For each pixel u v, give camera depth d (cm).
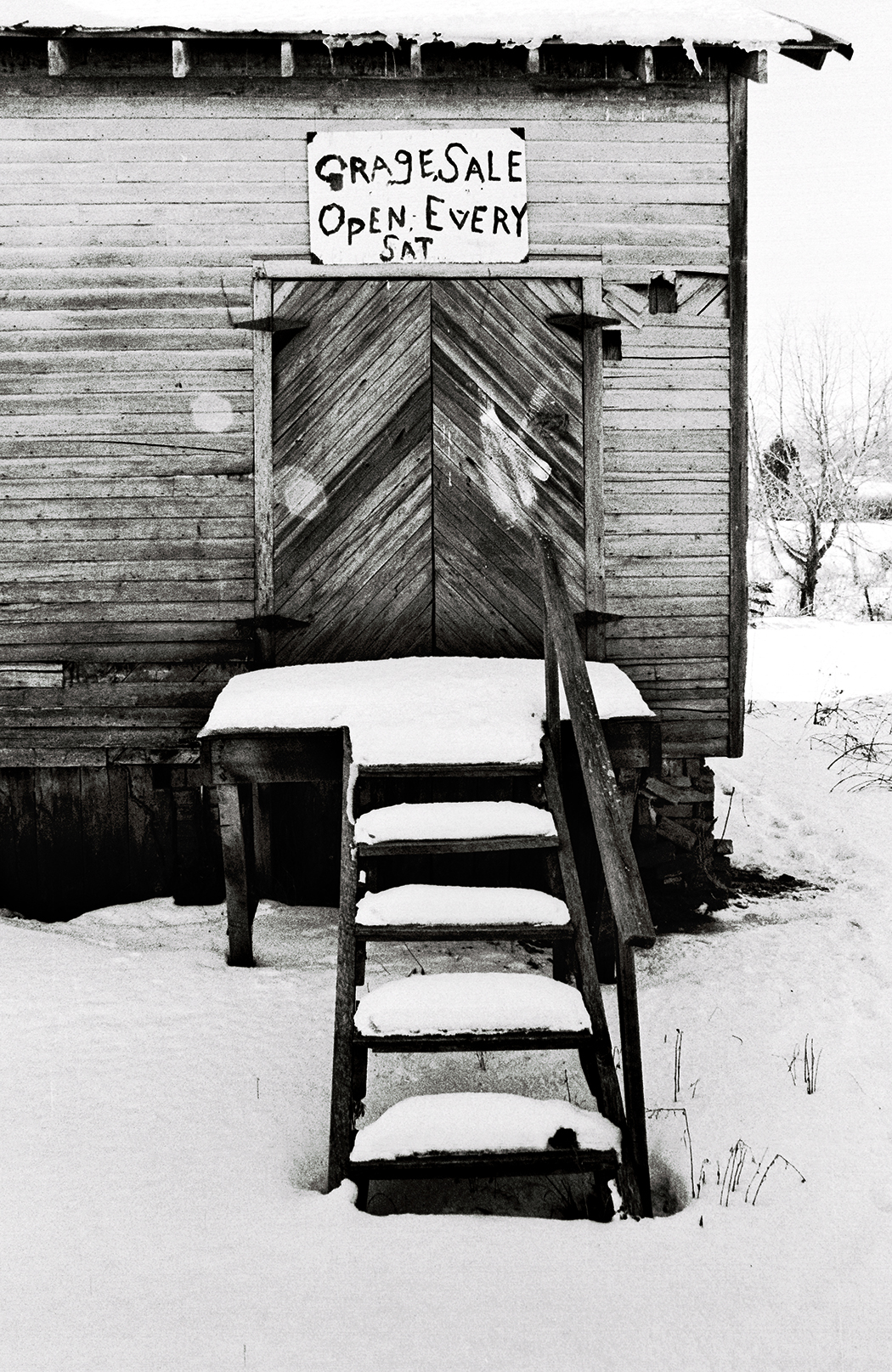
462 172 662
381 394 664
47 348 655
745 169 672
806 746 1162
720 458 677
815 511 2406
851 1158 386
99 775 668
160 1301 305
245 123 656
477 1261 324
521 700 543
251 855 673
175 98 654
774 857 826
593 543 669
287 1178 374
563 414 670
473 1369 280
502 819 461
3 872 670
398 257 661
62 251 654
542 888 659
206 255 657
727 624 679
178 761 668
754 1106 425
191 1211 349
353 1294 308
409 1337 291
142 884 673
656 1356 287
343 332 662
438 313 665
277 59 649
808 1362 286
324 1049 470
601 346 668
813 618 2280
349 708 542
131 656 664
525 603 671
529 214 665
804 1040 485
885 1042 486
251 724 549
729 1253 331
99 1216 346
